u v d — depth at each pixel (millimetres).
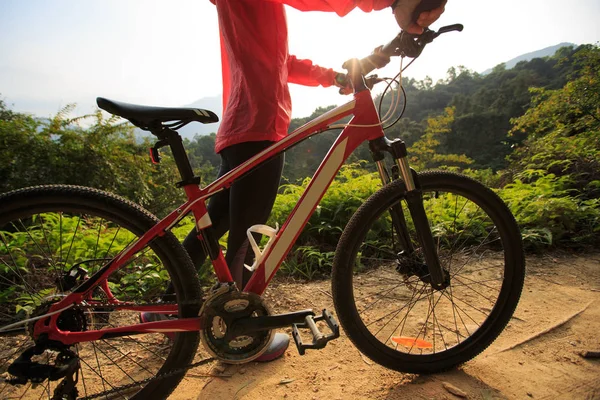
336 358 1793
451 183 1607
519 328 2025
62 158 6590
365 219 1550
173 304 1424
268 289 2623
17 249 2129
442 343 1899
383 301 2379
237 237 1680
